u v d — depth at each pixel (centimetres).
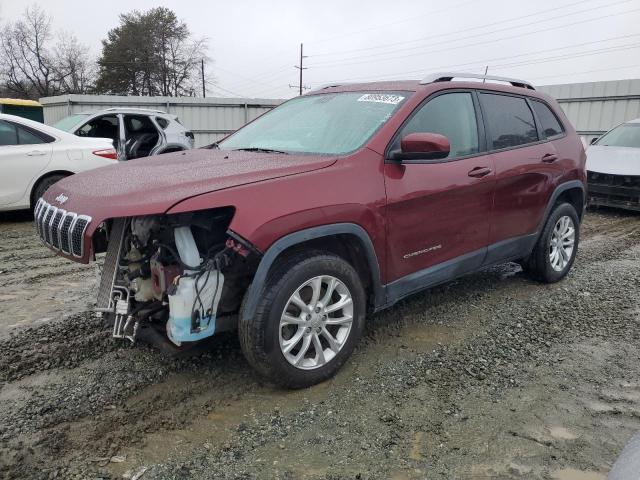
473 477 247
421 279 378
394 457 260
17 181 778
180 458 257
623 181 908
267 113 473
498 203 430
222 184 288
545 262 506
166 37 5556
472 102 428
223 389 320
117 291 307
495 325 423
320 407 303
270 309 293
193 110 2070
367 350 375
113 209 274
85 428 278
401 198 349
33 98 5347
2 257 620
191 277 281
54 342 378
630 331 414
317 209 305
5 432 273
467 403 309
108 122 1109
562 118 530
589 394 321
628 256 655
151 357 358
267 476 245
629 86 1667
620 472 176
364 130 363
